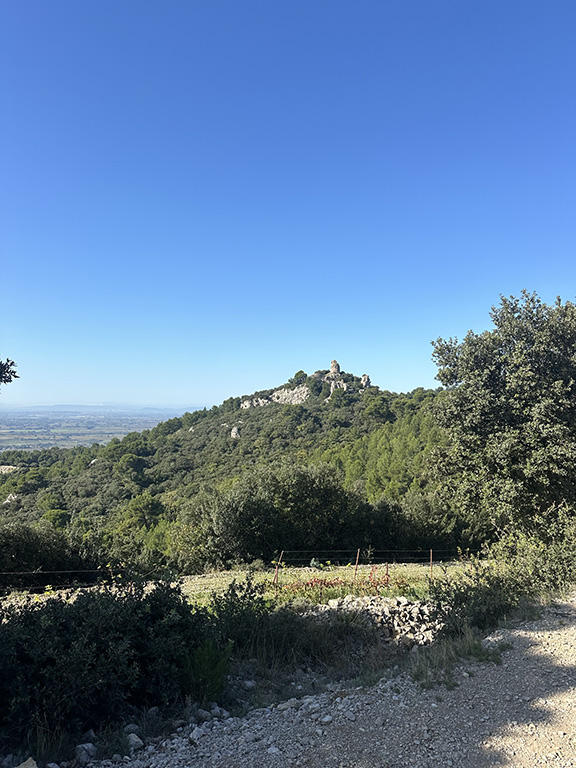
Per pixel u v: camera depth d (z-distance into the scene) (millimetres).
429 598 10562
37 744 4645
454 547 37844
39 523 26516
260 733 5070
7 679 5051
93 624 5555
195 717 5621
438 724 4848
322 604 11484
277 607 10867
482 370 15508
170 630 6332
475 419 14750
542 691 5422
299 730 5043
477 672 6164
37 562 23453
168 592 6930
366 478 57500
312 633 8664
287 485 33969
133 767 4512
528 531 12484
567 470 13609
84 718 5336
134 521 49969
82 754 4680
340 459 69000
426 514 37906
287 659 7996
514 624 8016
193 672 6090
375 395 117312
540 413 13523
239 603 8594
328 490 34969
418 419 69812
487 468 14742
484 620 8359
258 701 6223
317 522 34156
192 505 32500
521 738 4445
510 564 10430
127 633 5836
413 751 4348
